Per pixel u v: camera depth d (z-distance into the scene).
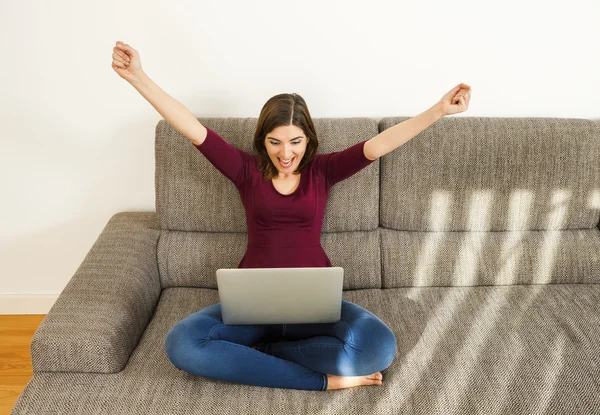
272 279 1.43
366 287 1.87
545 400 1.38
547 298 1.78
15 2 1.81
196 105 1.99
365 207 1.84
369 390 1.45
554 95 1.98
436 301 1.78
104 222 2.18
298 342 1.55
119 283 1.66
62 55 1.90
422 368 1.50
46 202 2.13
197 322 1.52
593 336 1.60
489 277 1.86
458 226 1.87
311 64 1.93
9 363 2.04
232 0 1.83
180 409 1.37
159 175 1.85
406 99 1.99
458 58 1.92
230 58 1.92
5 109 1.97
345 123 1.84
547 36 1.88
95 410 1.36
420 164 1.82
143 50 1.90
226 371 1.44
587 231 1.90
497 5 1.84
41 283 2.29
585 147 1.81
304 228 1.70
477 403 1.38
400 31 1.88
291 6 1.84
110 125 2.01
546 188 1.83
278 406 1.39
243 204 1.74
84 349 1.44
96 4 1.83
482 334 1.62
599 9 1.84
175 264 1.86
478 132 1.81
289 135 1.59
